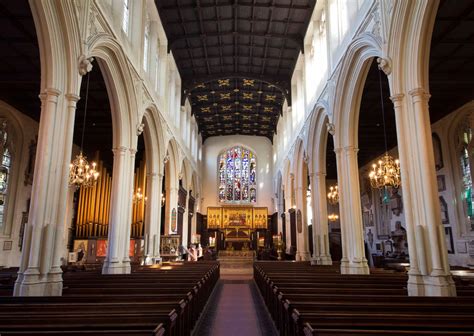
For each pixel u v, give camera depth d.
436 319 3.67
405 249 21.11
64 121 8.02
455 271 12.59
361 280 8.40
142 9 13.93
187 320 6.23
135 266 14.41
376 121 18.97
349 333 3.05
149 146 16.45
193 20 17.47
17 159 16.08
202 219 33.47
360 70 11.46
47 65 7.80
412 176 7.97
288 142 24.08
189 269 12.71
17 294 6.82
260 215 32.84
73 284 7.70
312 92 17.50
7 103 15.38
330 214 30.70
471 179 15.51
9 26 10.84
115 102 12.00
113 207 11.98
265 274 10.66
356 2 11.34
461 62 13.27
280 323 6.48
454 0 9.98
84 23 8.73
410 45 8.21
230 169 35.00
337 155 13.05
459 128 16.36
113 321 3.79
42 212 7.34
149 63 15.66
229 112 29.17
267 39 19.19
